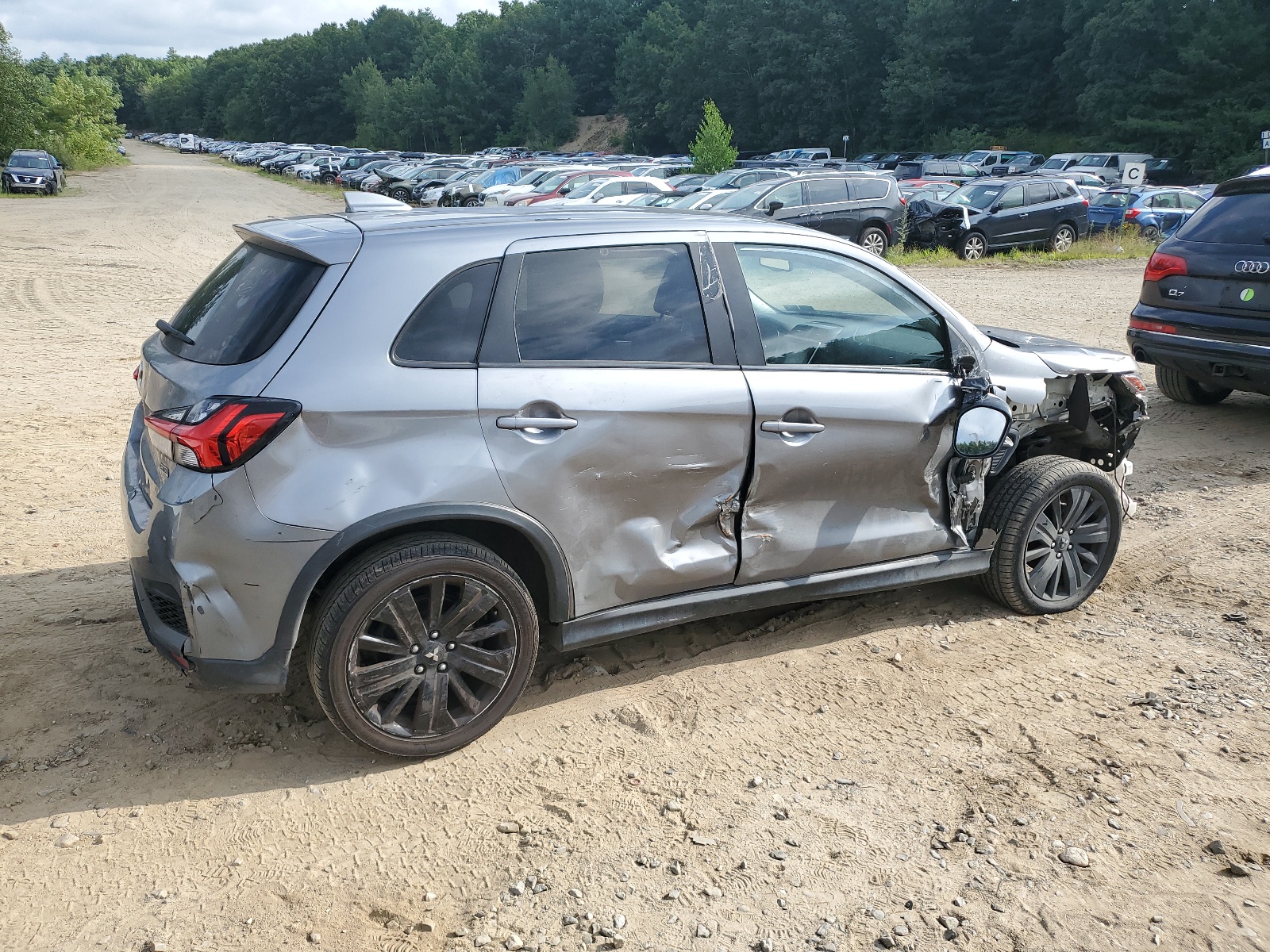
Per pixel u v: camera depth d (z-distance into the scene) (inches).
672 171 1423.5
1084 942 102.1
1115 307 539.5
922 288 160.4
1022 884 110.3
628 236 137.8
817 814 121.6
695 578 142.9
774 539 147.9
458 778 127.9
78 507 222.7
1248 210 281.3
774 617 174.2
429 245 126.6
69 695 144.3
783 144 3115.2
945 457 159.3
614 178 1045.2
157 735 135.5
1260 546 208.4
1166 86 2132.1
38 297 532.7
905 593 185.0
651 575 139.7
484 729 133.7
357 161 2003.0
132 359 384.8
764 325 145.4
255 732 137.1
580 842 116.4
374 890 108.4
